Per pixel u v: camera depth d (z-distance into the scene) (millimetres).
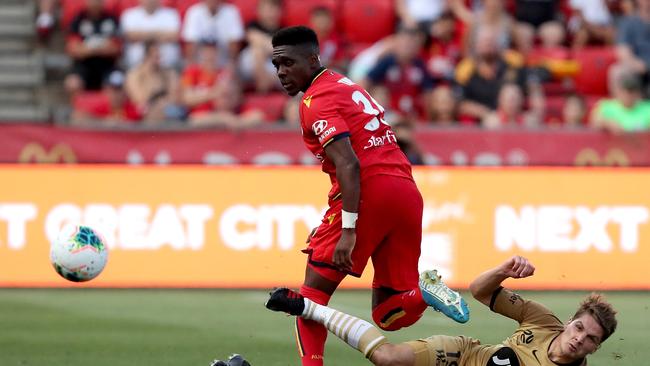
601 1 58281
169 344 30016
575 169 42469
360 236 22094
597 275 42344
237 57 54344
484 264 42250
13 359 27750
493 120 50188
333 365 27062
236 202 42281
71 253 23031
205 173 42344
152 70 52062
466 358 21719
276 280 42156
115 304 37938
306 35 22297
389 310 22781
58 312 36031
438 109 50500
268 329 32750
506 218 42344
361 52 56219
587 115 52562
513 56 53406
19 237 42062
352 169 21234
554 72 55031
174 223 42219
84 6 58938
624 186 42469
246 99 52469
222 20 54438
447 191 42375
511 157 44875
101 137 43594
